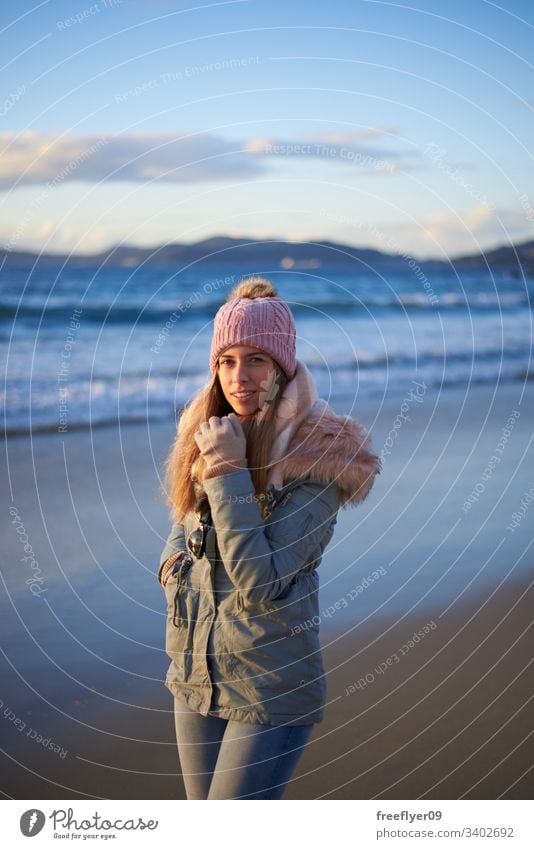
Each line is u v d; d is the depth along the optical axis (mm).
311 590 2023
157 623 4098
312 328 16547
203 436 1965
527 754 2994
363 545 5184
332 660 3771
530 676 3625
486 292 18062
